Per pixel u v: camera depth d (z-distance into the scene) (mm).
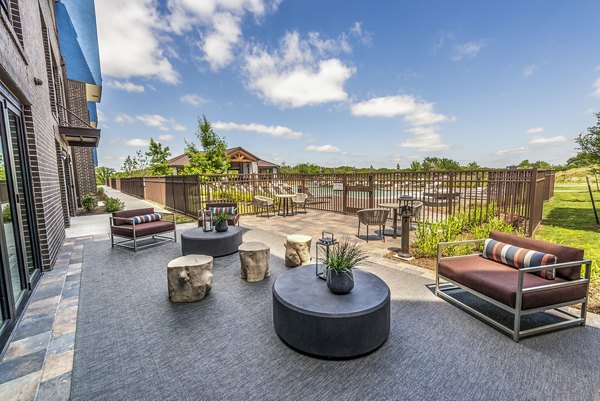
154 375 2062
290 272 3090
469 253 4582
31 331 2672
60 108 10664
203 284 3318
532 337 2469
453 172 6879
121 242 6285
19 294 3303
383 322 2352
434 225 5273
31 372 2096
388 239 6297
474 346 2355
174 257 5141
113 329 2705
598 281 3473
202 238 4945
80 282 3928
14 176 3379
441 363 2143
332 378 2010
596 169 7480
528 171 5680
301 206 11289
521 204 6035
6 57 2898
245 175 10945
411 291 3471
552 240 5102
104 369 2131
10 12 3494
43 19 7219
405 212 4691
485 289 2668
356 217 9625
